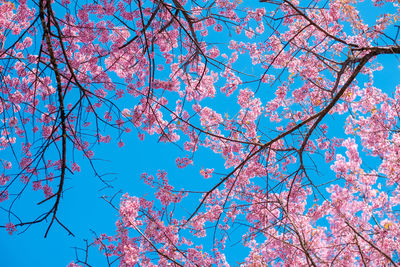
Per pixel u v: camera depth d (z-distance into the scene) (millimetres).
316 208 7336
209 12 5629
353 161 7133
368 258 7160
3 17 6137
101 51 6070
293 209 7730
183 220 7434
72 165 5973
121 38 6113
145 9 5961
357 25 5988
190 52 6422
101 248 6641
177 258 7180
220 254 7543
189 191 6586
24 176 5781
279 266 7449
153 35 5680
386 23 6004
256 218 7828
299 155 6309
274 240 7496
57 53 5848
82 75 6176
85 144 5828
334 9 6668
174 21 6148
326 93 7902
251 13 6898
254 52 7793
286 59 7840
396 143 7719
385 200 7293
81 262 5039
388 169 7480
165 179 7316
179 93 7297
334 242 7332
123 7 5879
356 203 7297
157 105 6543
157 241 7004
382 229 6996
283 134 6113
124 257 6641
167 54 6730
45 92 6109
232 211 7777
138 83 6621
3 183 5828
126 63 6422
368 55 5645
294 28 7672
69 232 4414
